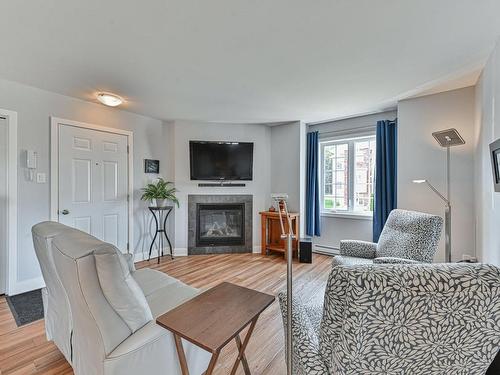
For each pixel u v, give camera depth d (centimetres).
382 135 362
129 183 377
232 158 436
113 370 107
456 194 287
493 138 206
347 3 147
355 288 75
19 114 271
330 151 441
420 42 189
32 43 190
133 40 186
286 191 444
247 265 374
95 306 110
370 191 402
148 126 402
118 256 116
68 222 311
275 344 189
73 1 145
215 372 160
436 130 297
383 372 84
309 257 388
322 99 315
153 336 120
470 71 240
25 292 275
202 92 291
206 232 452
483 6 149
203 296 142
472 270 78
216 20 162
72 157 314
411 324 77
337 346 85
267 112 373
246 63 222
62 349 156
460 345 80
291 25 168
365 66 228
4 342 189
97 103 335
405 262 207
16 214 270
